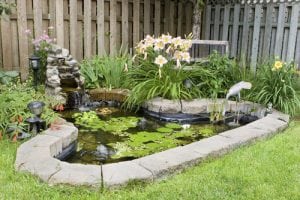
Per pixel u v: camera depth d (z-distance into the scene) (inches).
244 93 178.4
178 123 162.1
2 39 184.5
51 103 150.1
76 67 183.9
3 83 165.6
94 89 190.1
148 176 90.6
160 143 131.1
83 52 214.1
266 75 175.6
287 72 170.1
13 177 89.7
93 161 113.8
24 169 92.4
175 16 251.4
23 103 131.2
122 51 226.8
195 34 235.1
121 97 183.2
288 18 204.7
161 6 241.4
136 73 190.4
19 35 188.5
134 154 119.6
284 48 207.6
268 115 153.6
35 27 193.0
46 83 172.6
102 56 213.6
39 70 178.9
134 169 93.3
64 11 202.8
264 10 216.5
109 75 199.5
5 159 100.0
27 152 101.6
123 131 145.1
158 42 177.0
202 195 85.3
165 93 173.8
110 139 134.7
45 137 114.0
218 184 90.9
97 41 216.7
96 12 213.8
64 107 169.6
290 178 95.1
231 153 113.3
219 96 184.1
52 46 179.9
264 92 169.2
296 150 115.6
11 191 83.3
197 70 183.0
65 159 115.5
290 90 166.4
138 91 172.2
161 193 85.9
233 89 165.8
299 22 198.2
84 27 209.5
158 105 164.2
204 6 250.8
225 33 237.0
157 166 95.5
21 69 192.5
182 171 99.3
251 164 104.0
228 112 169.0
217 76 187.6
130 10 227.5
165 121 163.6
